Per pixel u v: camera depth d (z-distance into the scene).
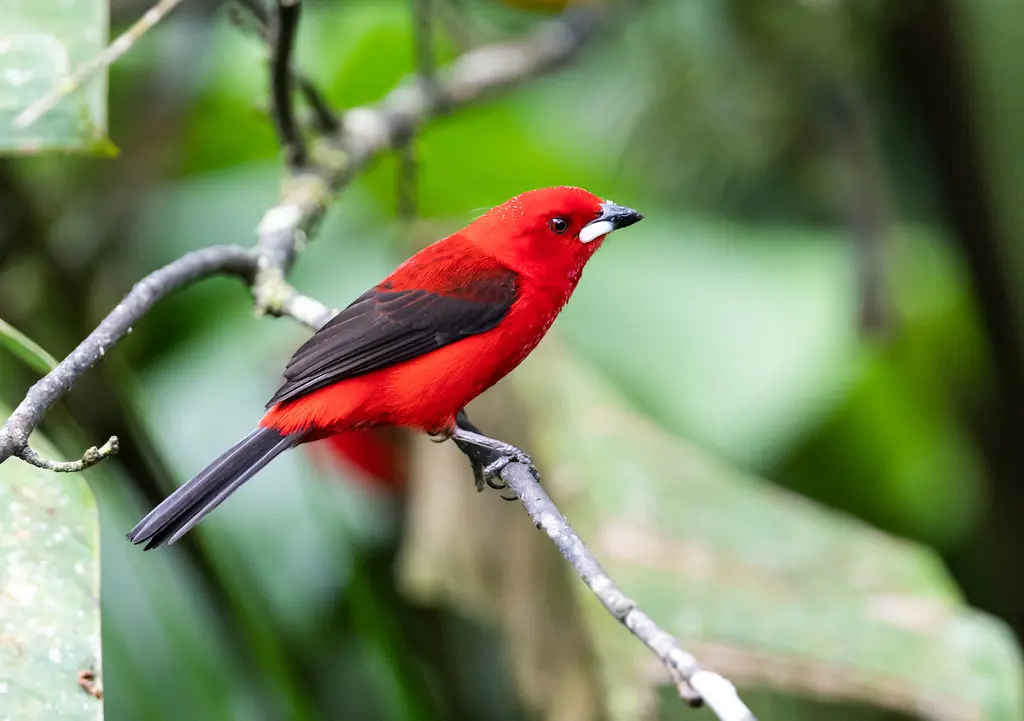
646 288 11.20
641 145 12.63
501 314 8.40
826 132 11.70
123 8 11.49
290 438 7.88
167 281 7.08
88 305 11.22
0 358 9.52
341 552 10.36
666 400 10.60
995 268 12.09
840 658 8.95
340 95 13.14
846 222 11.43
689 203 12.55
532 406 10.32
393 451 10.53
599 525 9.70
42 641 6.20
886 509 12.16
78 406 9.56
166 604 9.87
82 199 11.23
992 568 12.45
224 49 12.69
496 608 9.88
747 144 12.17
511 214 8.70
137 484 9.98
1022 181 11.88
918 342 12.16
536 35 11.76
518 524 9.88
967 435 12.40
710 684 4.75
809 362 10.59
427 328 8.16
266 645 9.66
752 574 9.49
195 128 12.14
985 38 11.76
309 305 8.21
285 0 7.85
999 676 8.80
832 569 9.53
